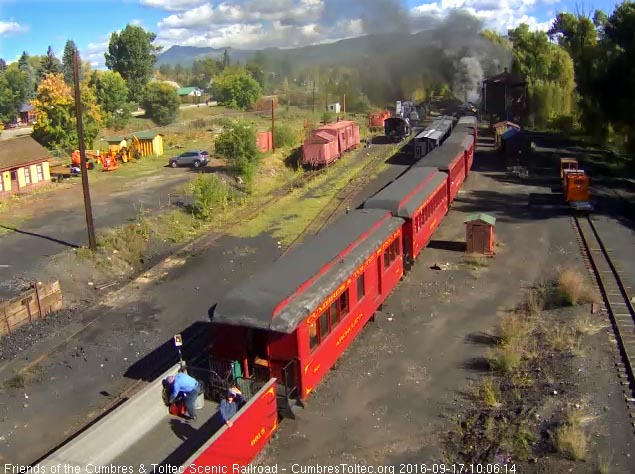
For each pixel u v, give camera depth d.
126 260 25.28
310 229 29.16
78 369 16.55
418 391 14.57
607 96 43.69
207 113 84.81
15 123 88.38
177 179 40.16
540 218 29.64
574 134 59.41
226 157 40.34
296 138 53.19
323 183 40.25
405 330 17.94
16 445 13.27
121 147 48.97
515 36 88.31
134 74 90.38
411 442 12.59
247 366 12.93
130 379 15.96
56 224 29.41
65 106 49.22
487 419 13.05
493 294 20.39
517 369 15.17
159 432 12.21
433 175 27.30
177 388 12.51
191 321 19.45
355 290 15.94
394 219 20.14
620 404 13.09
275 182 40.69
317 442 12.69
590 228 27.36
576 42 73.88
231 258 25.58
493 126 58.12
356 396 14.45
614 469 11.00
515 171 40.81
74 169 42.25
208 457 10.00
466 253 24.66
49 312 20.05
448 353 16.42
